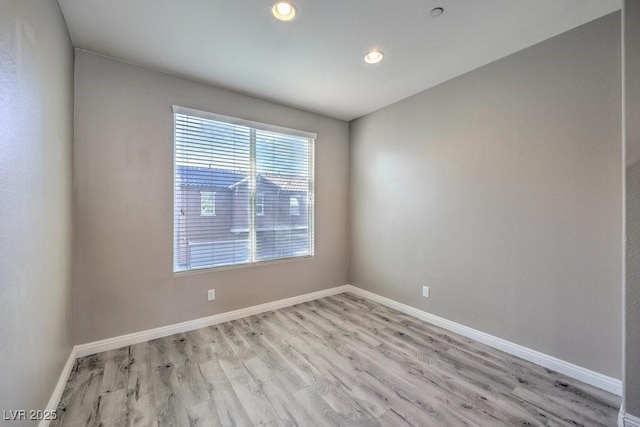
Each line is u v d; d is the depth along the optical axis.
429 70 2.60
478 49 2.26
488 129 2.48
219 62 2.45
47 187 1.58
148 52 2.29
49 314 1.61
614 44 1.83
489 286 2.49
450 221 2.79
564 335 2.06
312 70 2.60
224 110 2.95
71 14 1.85
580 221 1.98
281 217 3.45
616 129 1.83
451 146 2.77
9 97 1.12
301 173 3.62
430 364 2.19
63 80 1.90
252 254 3.21
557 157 2.09
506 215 2.37
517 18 1.89
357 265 3.95
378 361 2.23
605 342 1.89
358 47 2.23
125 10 1.81
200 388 1.88
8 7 1.11
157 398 1.78
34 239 1.38
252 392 1.85
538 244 2.19
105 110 2.34
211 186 2.90
